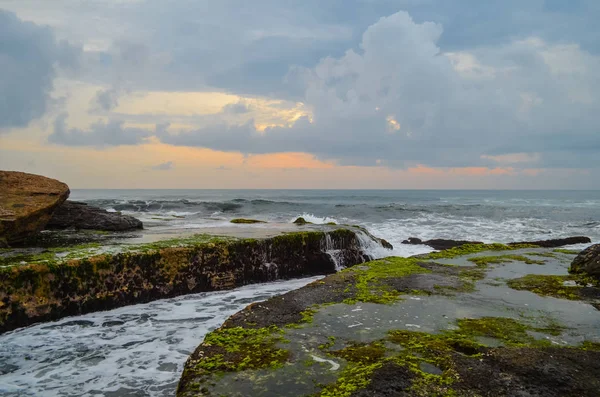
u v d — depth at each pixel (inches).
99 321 264.8
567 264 311.7
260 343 152.3
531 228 913.5
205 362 135.8
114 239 400.5
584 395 114.0
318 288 234.1
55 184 447.2
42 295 266.2
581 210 1363.2
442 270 287.1
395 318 182.2
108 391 162.7
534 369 128.4
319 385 120.0
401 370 127.1
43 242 377.7
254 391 117.1
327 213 1256.2
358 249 507.5
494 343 153.4
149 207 1376.7
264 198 2696.9
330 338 157.6
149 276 320.5
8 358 201.0
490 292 228.8
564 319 183.5
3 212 362.0
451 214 1232.8
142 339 227.9
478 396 112.9
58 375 179.5
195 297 331.6
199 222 677.9
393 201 2290.8
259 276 398.3
